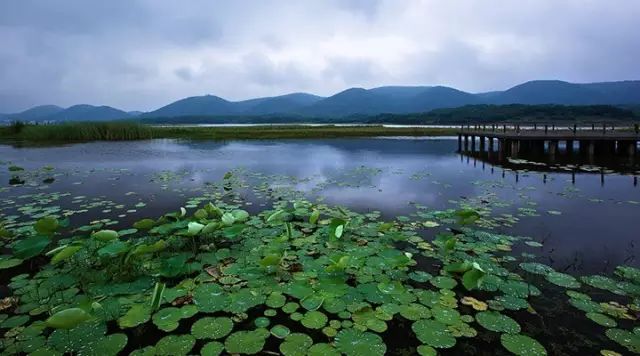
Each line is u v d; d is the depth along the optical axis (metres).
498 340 2.61
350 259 3.93
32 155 15.23
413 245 4.54
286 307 3.03
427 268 3.86
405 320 2.87
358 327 2.73
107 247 3.62
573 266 3.95
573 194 7.52
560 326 2.80
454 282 3.46
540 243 4.64
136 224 4.46
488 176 9.98
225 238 4.68
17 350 2.47
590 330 2.74
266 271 3.70
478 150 18.12
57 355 2.42
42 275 3.62
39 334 2.65
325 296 3.16
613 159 13.71
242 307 3.00
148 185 8.56
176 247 4.32
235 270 3.73
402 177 9.86
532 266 3.83
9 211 6.16
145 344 2.57
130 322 2.77
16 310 3.01
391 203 6.83
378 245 4.43
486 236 4.82
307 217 5.75
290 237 4.50
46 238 3.85
